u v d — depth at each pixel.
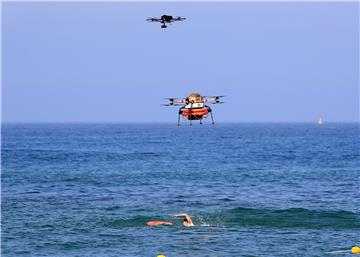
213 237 114.88
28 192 181.75
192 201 162.12
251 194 176.62
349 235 117.12
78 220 132.00
